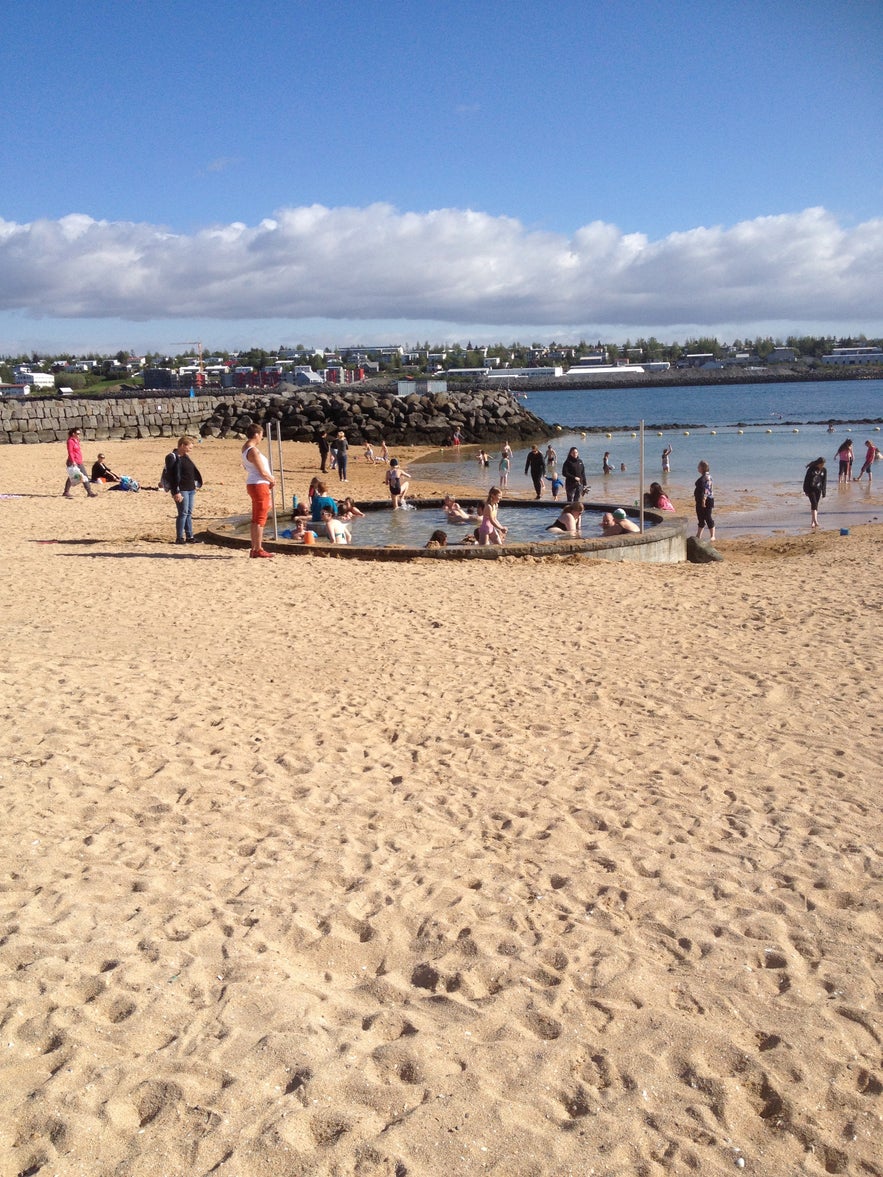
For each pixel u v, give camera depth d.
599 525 19.59
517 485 33.66
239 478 33.34
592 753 6.36
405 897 4.40
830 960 3.89
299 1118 2.96
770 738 6.58
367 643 9.34
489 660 8.71
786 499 28.70
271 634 9.66
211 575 13.02
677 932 4.11
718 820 5.27
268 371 196.12
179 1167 2.78
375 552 15.12
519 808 5.45
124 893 4.41
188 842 4.98
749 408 109.31
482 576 13.27
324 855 4.84
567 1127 2.97
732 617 10.41
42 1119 2.93
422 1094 3.09
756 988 3.69
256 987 3.65
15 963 3.79
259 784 5.77
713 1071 3.23
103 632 9.58
